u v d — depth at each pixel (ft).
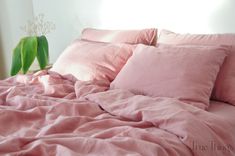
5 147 3.10
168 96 4.40
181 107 3.82
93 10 7.89
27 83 5.84
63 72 6.07
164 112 3.68
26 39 7.89
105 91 4.93
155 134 3.38
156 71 4.69
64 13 8.73
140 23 6.98
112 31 6.86
